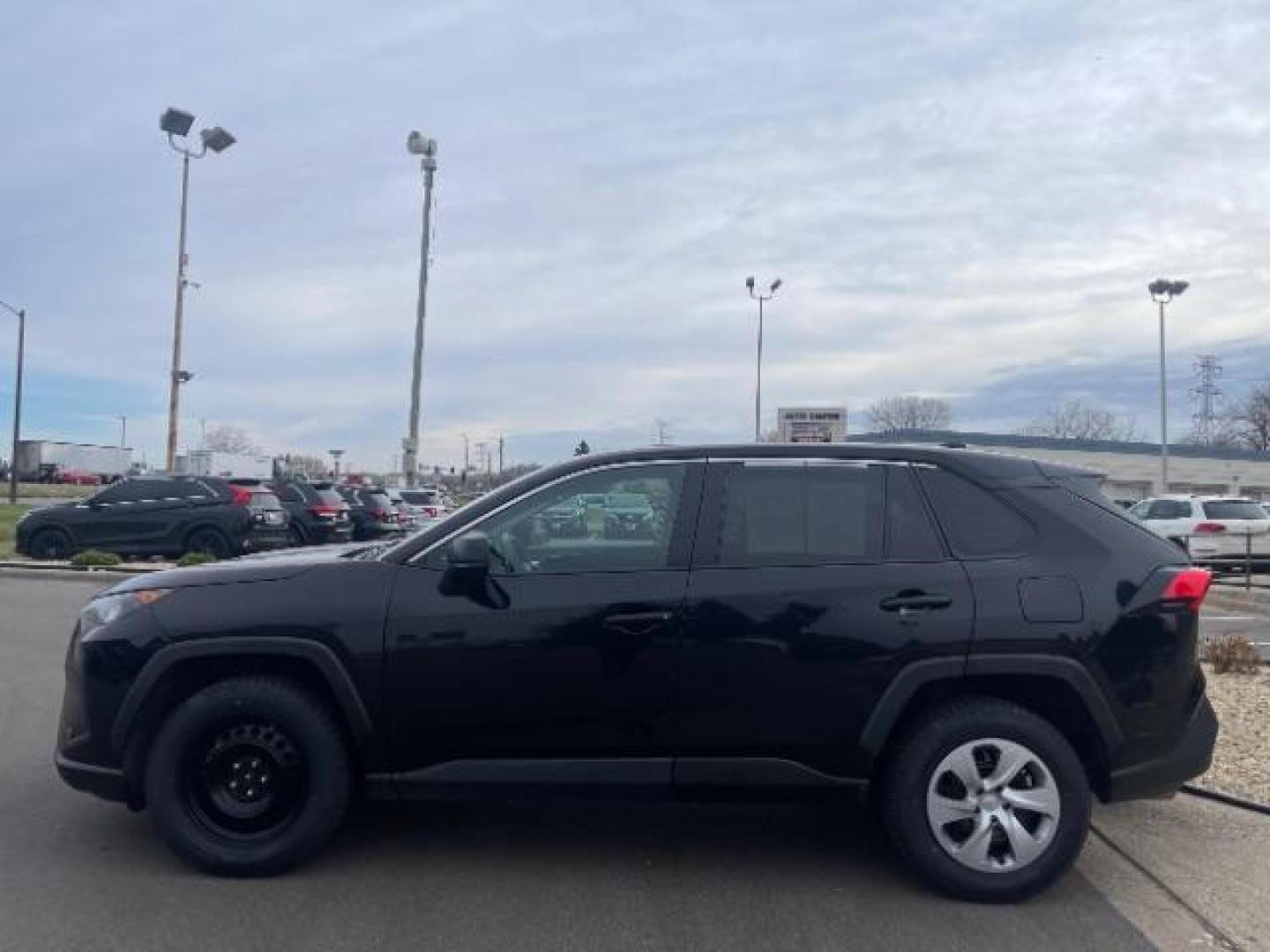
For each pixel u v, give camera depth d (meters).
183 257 36.22
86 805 5.80
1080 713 4.72
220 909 4.46
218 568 5.02
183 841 4.77
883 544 4.81
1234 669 9.51
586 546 4.89
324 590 4.80
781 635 4.66
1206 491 57.38
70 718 4.93
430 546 4.86
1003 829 4.59
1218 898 4.69
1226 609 16.17
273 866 4.77
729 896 4.68
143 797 4.94
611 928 4.32
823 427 26.28
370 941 4.17
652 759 4.72
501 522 4.91
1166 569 4.80
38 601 15.14
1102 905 4.61
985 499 4.88
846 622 4.65
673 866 5.04
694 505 4.88
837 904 4.60
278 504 21.23
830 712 4.66
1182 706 4.74
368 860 5.06
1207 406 87.06
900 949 4.16
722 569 4.76
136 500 20.41
